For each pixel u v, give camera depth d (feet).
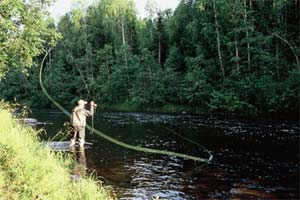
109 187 33.32
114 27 236.63
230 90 134.72
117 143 58.90
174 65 172.24
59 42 241.76
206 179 37.17
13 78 222.89
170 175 38.45
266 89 121.80
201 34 161.79
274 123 92.43
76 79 210.38
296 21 146.20
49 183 21.70
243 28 138.51
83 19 257.75
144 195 31.24
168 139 65.41
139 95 166.30
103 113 140.15
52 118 111.96
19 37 58.90
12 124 37.55
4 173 22.00
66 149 51.29
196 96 142.51
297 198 30.94
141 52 199.41
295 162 45.06
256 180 36.81
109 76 197.57
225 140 63.41
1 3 53.72
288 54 139.23
